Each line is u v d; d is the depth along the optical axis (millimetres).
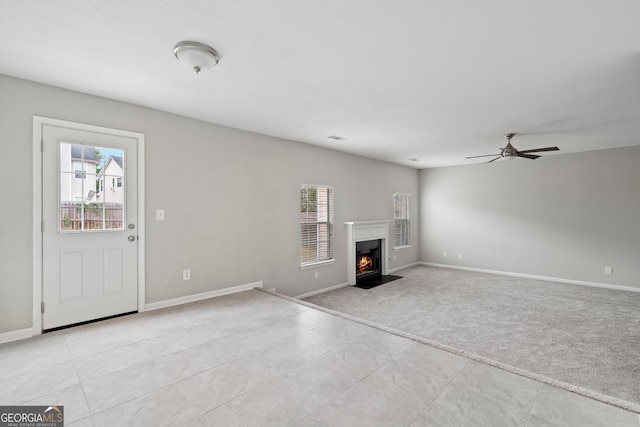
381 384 1981
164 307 3479
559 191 6043
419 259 8070
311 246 5281
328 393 1884
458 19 1807
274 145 4625
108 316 3115
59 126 2818
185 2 1649
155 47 2121
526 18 1790
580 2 1638
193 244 3711
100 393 1876
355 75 2570
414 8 1701
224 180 4008
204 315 3238
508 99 3113
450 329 3730
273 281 4605
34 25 1859
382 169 6848
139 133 3281
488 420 1636
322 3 1660
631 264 5348
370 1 1643
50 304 2797
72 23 1842
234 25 1866
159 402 1794
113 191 3133
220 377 2061
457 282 6105
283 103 3221
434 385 1971
